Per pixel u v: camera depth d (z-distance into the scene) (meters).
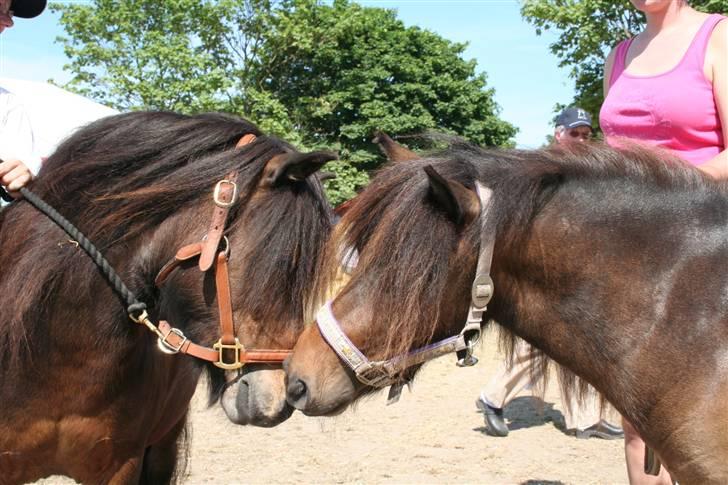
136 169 2.48
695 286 1.93
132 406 2.53
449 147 2.17
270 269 2.40
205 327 2.46
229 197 2.40
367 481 4.55
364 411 6.32
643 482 2.90
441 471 4.74
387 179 2.08
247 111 23.39
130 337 2.46
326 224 2.51
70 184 2.45
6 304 2.38
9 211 2.53
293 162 2.39
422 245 1.97
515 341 2.31
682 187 2.03
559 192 2.06
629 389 2.00
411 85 26.05
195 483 4.48
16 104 2.94
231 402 2.53
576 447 5.31
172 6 23.48
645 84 2.48
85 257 2.40
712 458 1.88
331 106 25.61
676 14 2.51
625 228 2.01
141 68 21.80
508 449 5.25
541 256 2.04
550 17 15.77
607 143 2.19
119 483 2.58
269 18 25.17
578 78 16.53
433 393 7.03
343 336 2.02
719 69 2.32
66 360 2.40
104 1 23.53
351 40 26.91
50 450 2.49
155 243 2.46
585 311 2.03
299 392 2.08
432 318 2.00
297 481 4.54
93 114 6.30
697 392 1.90
